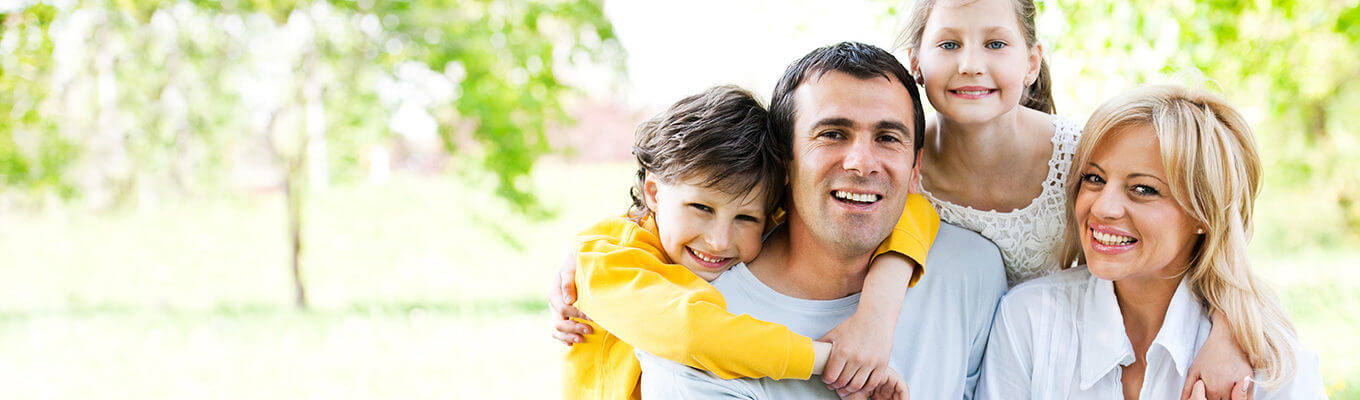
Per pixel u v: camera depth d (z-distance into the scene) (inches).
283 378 253.4
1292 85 215.5
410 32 325.1
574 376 89.4
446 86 327.6
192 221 450.6
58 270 410.9
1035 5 91.2
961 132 92.3
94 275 406.0
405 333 302.5
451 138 340.2
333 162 362.9
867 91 73.7
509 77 335.0
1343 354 221.1
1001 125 91.4
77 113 362.6
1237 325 76.9
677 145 78.5
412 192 424.2
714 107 79.3
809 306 80.9
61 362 280.5
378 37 328.8
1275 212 436.1
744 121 78.7
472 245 434.6
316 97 347.9
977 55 85.6
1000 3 85.9
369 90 338.6
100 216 451.2
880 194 74.2
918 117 78.5
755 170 77.9
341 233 419.8
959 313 84.4
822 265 80.8
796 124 76.0
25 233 454.9
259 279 404.2
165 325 327.0
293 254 355.6
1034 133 93.7
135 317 343.9
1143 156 75.3
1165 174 74.7
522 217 390.0
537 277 415.2
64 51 334.0
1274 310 79.3
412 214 427.8
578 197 620.1
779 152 79.0
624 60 363.9
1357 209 422.0
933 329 82.8
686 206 79.6
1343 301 280.7
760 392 76.8
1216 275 77.7
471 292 386.9
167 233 440.8
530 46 333.1
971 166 93.7
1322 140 415.2
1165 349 79.3
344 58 337.1
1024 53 88.0
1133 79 151.5
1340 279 323.6
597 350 87.9
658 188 82.7
